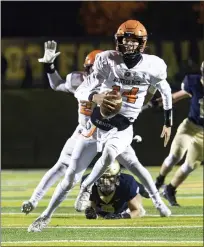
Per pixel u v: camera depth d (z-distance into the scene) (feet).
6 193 84.58
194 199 77.66
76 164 54.44
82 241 53.01
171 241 53.16
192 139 70.64
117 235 55.52
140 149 107.96
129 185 61.77
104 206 62.44
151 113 107.45
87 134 54.13
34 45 108.06
